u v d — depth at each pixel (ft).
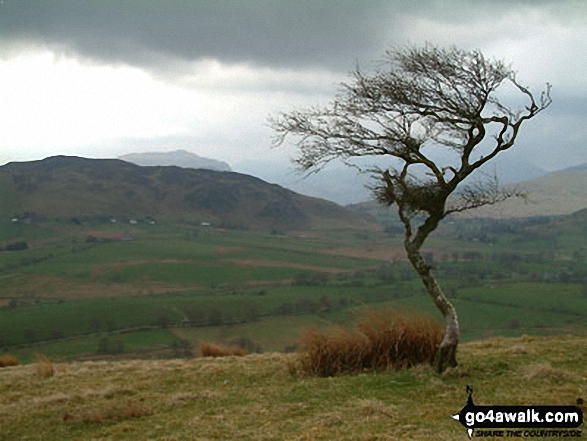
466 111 36.86
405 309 49.42
